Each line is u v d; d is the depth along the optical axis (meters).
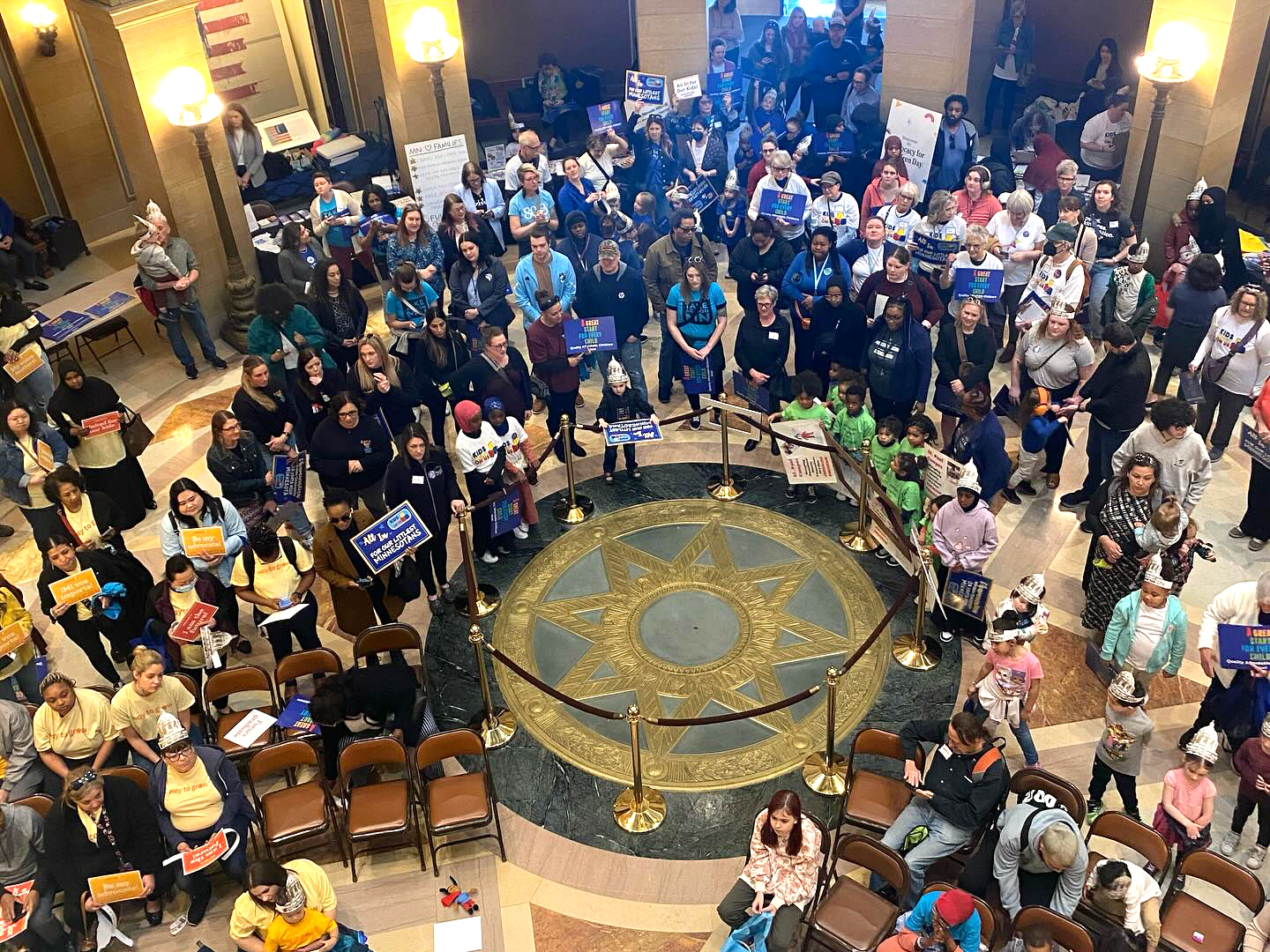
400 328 10.95
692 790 7.80
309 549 9.81
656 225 14.17
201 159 12.09
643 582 9.59
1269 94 14.77
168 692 7.61
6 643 8.14
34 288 14.29
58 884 7.09
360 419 9.43
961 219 11.50
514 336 13.34
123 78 11.87
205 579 8.27
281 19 16.77
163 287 12.12
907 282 10.43
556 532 10.22
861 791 7.22
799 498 10.41
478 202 13.59
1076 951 6.04
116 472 10.03
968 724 6.49
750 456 11.01
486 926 7.05
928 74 14.67
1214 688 7.53
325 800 7.39
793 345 12.50
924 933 6.05
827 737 7.65
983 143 17.48
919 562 8.39
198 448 11.65
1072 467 10.62
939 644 8.78
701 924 6.99
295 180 16.00
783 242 11.26
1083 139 14.11
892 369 10.05
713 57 16.88
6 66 14.06
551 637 9.09
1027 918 6.16
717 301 10.76
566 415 10.63
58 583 8.07
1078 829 6.24
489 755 8.16
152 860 7.03
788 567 9.65
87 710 7.49
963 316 9.80
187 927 7.19
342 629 8.62
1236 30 11.69
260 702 8.74
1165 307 11.52
